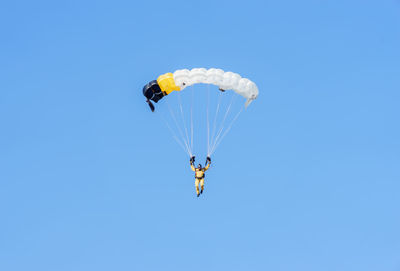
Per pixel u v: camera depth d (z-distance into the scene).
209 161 72.31
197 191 71.50
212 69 70.62
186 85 70.88
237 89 71.19
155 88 71.19
